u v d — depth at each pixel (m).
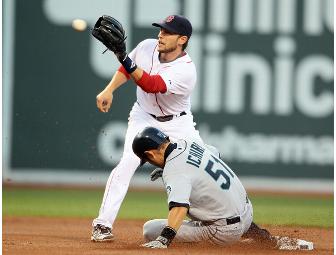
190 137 24.33
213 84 52.91
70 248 22.14
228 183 21.36
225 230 21.42
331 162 53.53
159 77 24.14
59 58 53.81
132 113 25.95
